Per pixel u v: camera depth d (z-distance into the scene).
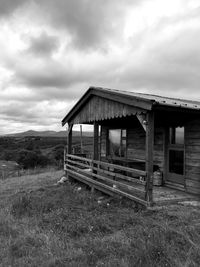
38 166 26.39
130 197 7.30
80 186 11.34
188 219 5.61
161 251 4.16
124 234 5.14
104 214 6.73
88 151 17.72
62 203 8.35
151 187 6.56
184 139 8.29
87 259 4.22
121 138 12.23
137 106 6.88
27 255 4.57
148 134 6.59
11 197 10.17
